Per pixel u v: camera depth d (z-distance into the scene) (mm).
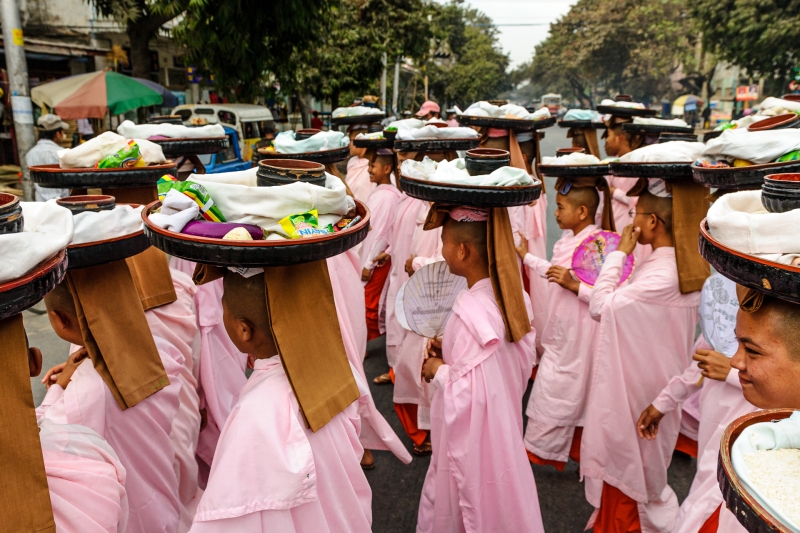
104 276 2133
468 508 2432
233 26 9438
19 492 1316
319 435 1784
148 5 10039
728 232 1273
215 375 3307
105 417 2166
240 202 1649
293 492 1614
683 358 2883
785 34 20906
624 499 2988
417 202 4734
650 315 2818
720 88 38312
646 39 43938
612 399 2891
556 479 3664
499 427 2404
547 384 3551
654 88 50281
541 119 6980
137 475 2299
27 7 10984
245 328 1796
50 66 11961
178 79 14461
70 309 2162
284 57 11023
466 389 2404
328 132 4164
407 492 3566
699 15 23562
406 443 4090
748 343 1415
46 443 1689
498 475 2422
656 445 2936
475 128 5152
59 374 2385
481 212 2441
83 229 1978
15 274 1146
